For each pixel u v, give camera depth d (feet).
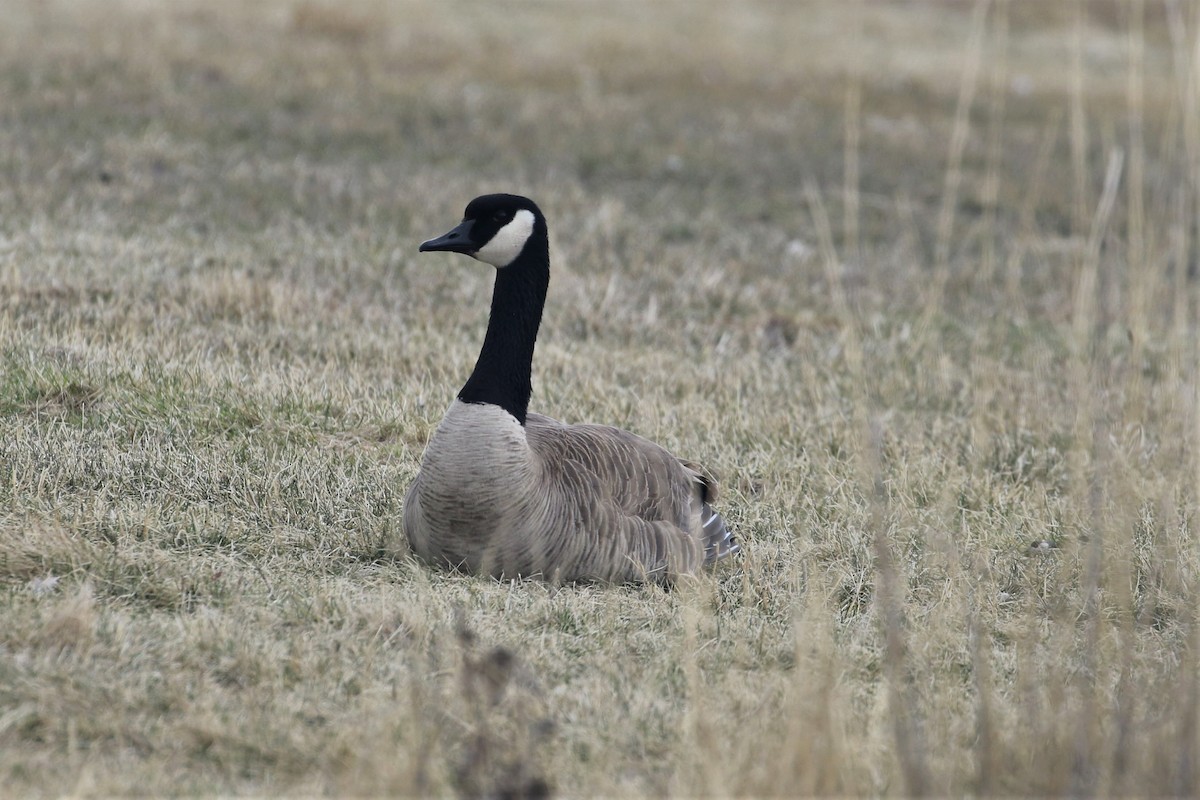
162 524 38.14
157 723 27.76
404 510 37.93
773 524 43.70
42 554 34.81
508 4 158.61
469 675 26.84
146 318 57.77
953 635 35.53
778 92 125.49
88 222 70.74
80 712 27.76
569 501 36.45
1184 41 31.65
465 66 121.49
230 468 42.19
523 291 36.99
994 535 43.55
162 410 47.06
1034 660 33.94
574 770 27.27
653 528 38.09
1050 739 27.66
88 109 92.73
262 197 79.92
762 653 33.60
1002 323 61.41
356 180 86.07
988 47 159.94
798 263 80.18
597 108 112.06
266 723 27.96
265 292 61.87
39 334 53.52
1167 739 27.50
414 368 56.29
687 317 69.10
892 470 48.78
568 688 30.71
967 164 106.32
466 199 85.10
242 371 52.29
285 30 127.24
